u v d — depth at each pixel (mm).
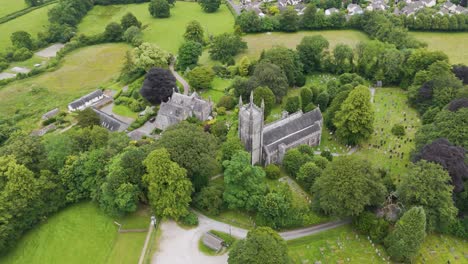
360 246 93312
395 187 106062
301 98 154000
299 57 184875
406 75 169000
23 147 104688
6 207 93125
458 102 123875
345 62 188125
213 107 162875
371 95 168250
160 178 95562
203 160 103562
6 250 93562
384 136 138500
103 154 107750
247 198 100188
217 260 89875
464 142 108750
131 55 198125
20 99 180000
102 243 95938
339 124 131125
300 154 117625
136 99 172500
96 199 106250
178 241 95000
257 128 113125
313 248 93000
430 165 94125
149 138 141125
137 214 103625
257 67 166125
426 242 93938
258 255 76625
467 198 99062
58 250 94375
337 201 93500
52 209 102875
